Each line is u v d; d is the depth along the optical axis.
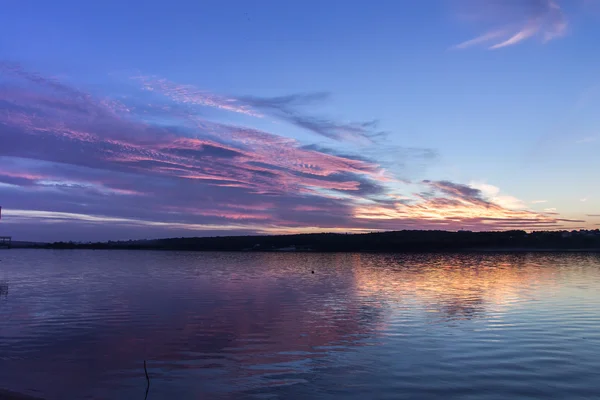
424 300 30.06
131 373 13.88
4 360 15.34
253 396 11.95
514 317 23.22
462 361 15.05
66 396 11.94
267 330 20.14
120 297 32.31
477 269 65.75
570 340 17.98
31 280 46.78
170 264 82.06
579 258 103.50
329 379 13.26
